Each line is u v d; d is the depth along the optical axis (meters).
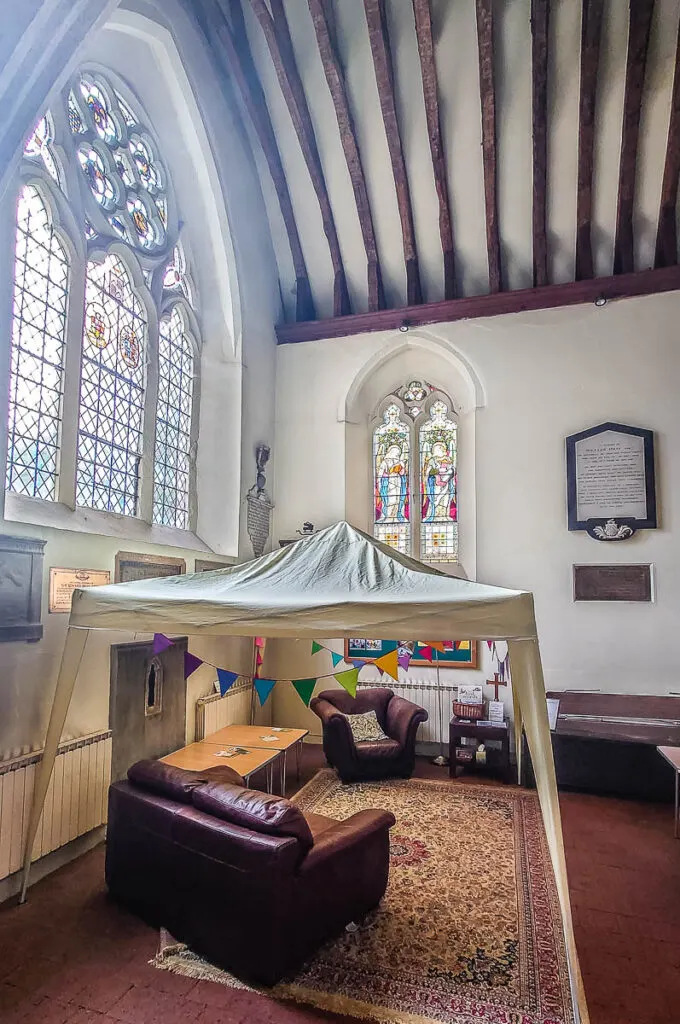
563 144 6.30
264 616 3.35
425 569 4.14
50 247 4.55
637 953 3.07
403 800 5.29
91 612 3.72
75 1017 2.60
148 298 5.78
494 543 6.70
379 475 7.71
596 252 6.79
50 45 3.54
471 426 7.20
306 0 6.09
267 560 4.13
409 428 7.64
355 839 3.25
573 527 6.42
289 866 2.82
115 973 2.88
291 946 2.85
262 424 7.39
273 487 7.64
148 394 5.71
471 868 4.00
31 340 4.33
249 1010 2.65
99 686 4.45
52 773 3.85
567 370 6.70
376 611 3.19
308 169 7.00
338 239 7.53
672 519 6.20
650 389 6.40
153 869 3.30
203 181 6.55
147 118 6.15
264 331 7.54
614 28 5.62
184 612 3.51
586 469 6.46
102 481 5.09
